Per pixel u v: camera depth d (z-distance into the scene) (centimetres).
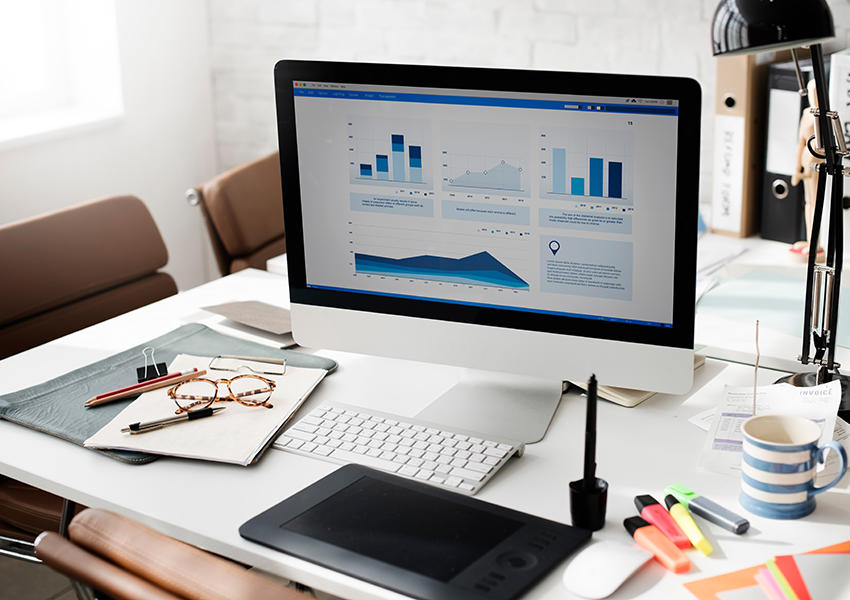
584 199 105
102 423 114
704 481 99
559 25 219
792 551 86
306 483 101
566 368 112
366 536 89
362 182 116
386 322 120
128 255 177
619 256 105
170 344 139
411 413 117
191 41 275
